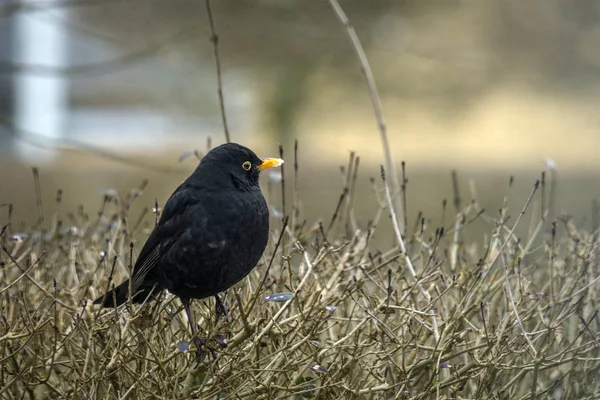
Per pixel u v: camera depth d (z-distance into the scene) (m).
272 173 8.65
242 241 7.03
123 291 7.22
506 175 24.94
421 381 7.55
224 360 7.39
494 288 7.89
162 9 27.44
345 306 7.86
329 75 29.47
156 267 7.20
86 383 6.93
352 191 9.24
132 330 7.72
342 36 25.98
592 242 8.53
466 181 23.80
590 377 7.79
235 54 28.25
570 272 8.14
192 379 7.00
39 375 7.25
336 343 6.87
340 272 7.67
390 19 27.38
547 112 33.03
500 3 31.66
